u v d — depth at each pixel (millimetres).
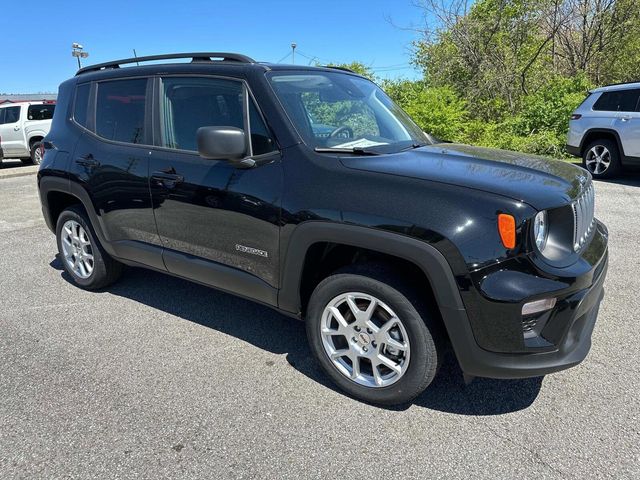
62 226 4246
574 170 2791
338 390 2750
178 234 3221
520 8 13945
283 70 3045
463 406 2588
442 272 2189
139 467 2178
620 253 4859
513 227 2125
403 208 2275
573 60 15453
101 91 3781
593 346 3139
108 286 4301
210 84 3062
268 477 2117
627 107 8484
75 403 2639
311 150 2648
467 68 14688
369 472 2141
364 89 3559
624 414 2488
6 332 3471
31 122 14391
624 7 14188
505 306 2129
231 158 2674
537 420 2461
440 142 3525
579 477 2090
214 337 3381
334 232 2432
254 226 2771
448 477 2107
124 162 3457
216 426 2449
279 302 2820
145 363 3045
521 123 11914
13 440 2352
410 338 2400
